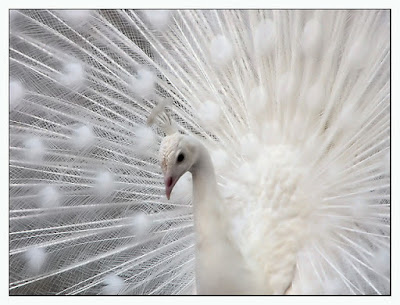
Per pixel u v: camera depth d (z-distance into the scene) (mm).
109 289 5754
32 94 5934
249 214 5215
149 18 5918
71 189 5895
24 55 5926
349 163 5383
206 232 4523
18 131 5891
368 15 5496
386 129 5395
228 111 5668
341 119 5336
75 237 5840
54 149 5895
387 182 5320
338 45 5555
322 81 5488
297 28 5613
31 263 5738
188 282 5832
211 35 5891
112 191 5836
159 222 5863
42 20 5988
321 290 4867
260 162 5348
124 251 5914
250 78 5734
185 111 5793
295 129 5402
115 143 5875
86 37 6047
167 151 4258
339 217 5223
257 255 4988
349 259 5191
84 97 5969
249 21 5828
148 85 5793
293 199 5195
